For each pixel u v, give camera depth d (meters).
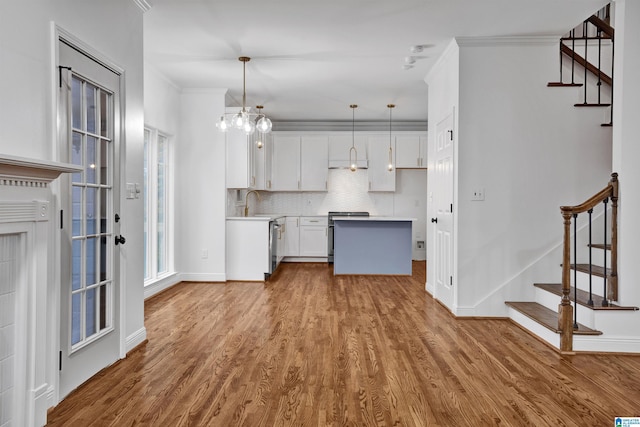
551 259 4.44
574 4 3.74
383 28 4.23
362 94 6.68
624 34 3.41
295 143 8.70
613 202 3.46
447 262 4.85
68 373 2.60
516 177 4.45
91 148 2.88
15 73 2.13
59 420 2.28
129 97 3.38
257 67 5.39
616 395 2.64
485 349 3.49
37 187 2.18
